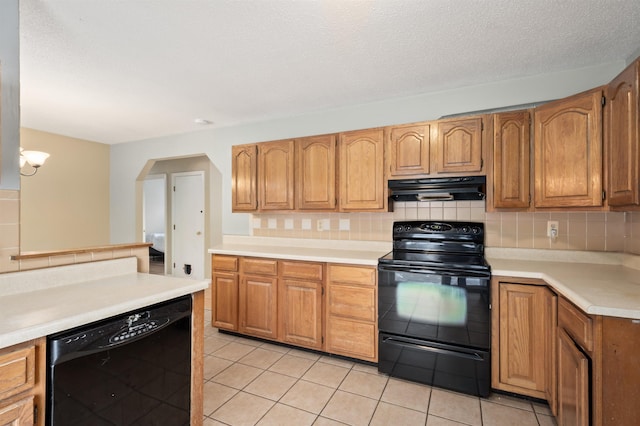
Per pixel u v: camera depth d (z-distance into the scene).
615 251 2.20
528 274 1.92
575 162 1.92
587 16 1.66
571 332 1.51
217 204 5.25
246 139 3.73
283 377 2.28
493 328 2.02
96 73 2.37
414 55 2.09
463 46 1.97
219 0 1.54
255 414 1.86
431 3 1.56
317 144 2.84
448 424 1.77
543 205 2.07
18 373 1.01
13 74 1.43
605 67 2.22
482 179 2.22
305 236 3.28
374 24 1.74
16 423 1.01
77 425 1.15
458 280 2.07
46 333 1.06
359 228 3.02
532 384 1.92
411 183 2.43
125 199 4.77
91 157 4.69
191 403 1.61
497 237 2.53
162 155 4.39
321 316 2.56
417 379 2.20
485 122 2.25
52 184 4.29
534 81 2.41
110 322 1.26
